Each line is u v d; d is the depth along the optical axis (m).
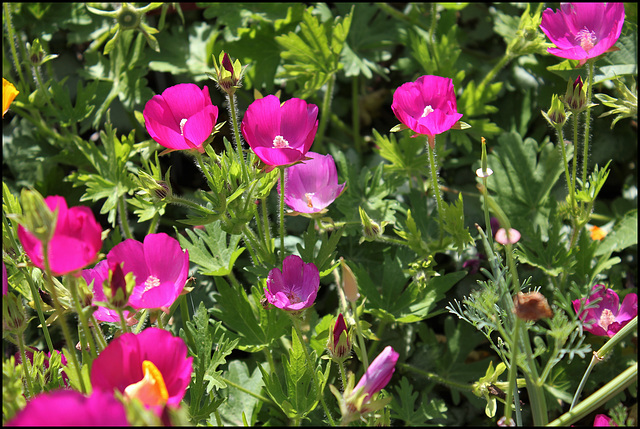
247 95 1.71
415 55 1.61
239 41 1.65
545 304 1.17
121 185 1.51
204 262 1.43
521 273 1.52
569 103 1.39
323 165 1.38
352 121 1.86
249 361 1.49
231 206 1.34
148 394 1.17
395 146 1.54
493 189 1.56
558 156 1.56
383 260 1.53
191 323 1.34
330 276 1.52
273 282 1.30
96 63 1.68
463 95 1.58
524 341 1.25
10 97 1.28
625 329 1.28
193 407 1.33
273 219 1.56
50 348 1.30
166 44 1.69
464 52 1.77
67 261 1.18
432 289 1.44
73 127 1.59
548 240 1.50
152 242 1.28
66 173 1.71
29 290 1.34
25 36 1.73
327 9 1.69
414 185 1.61
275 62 1.67
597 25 1.40
